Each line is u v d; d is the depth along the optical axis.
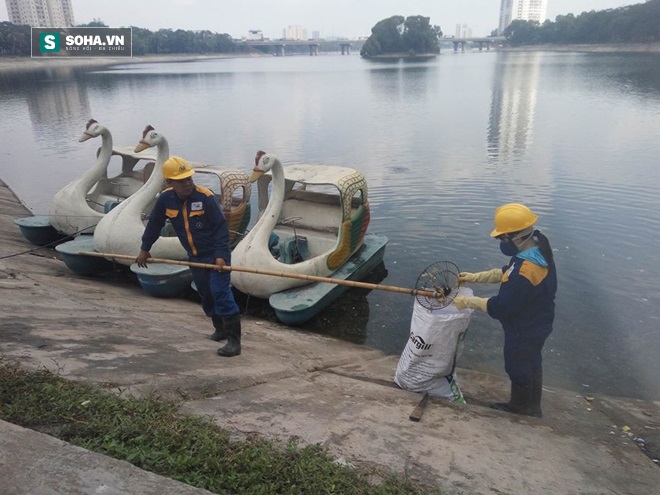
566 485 3.32
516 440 3.92
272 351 5.68
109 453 2.66
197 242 4.88
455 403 4.60
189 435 3.01
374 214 12.16
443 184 14.40
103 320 5.36
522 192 13.35
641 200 12.38
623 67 61.53
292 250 8.69
